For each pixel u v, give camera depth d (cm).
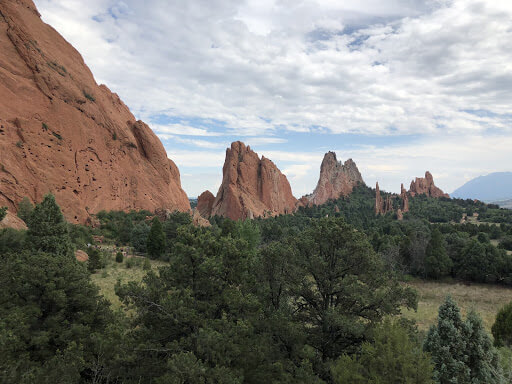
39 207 2542
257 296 1593
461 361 1161
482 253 5450
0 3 9231
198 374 981
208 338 1098
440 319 1246
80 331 1395
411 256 6203
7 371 945
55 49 10838
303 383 1190
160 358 1268
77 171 9581
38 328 1385
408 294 1580
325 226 1736
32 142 8494
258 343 1291
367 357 1040
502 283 5331
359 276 1705
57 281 1481
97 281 3803
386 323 1066
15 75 8938
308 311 1770
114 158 11406
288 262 1692
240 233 5953
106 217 9431
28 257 1600
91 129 10625
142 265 5044
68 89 10100
